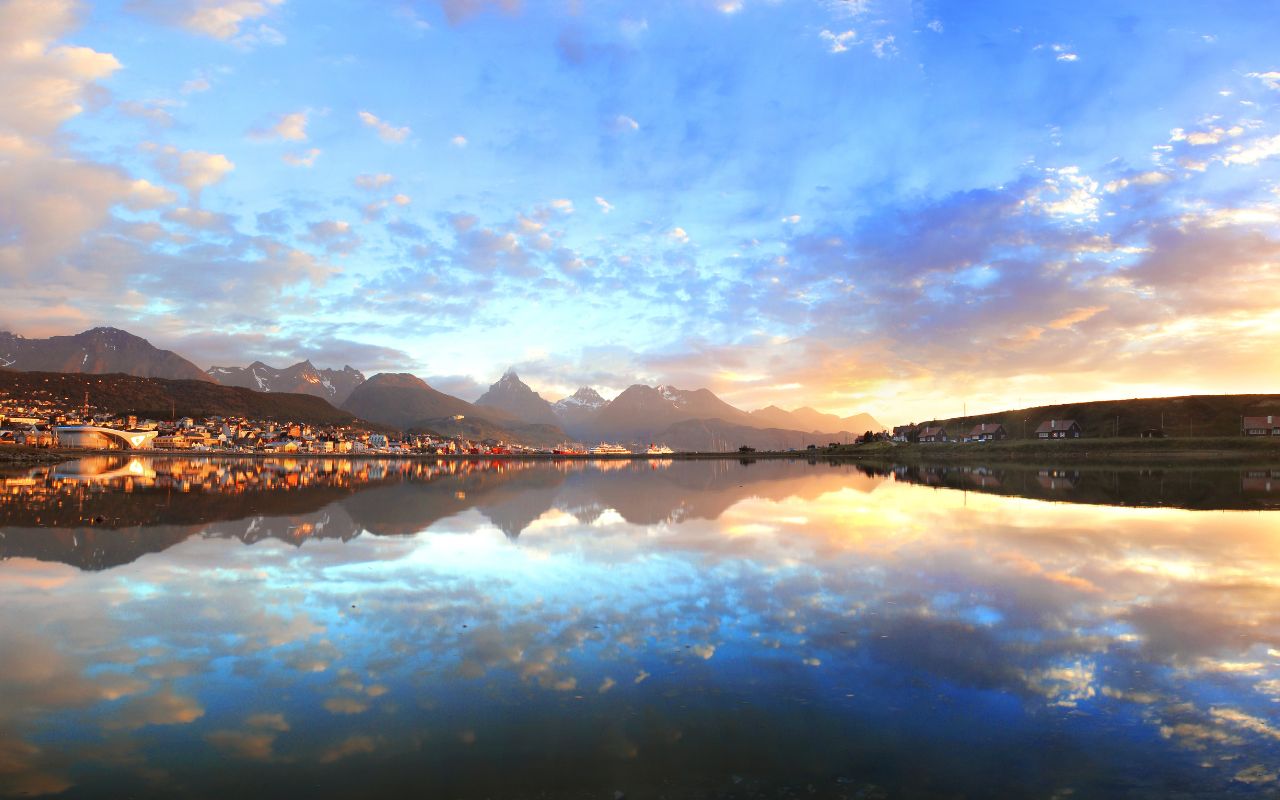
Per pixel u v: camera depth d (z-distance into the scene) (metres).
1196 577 15.60
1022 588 14.54
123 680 9.20
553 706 8.30
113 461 101.62
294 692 8.76
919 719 7.94
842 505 33.97
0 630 11.43
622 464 128.75
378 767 6.85
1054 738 7.49
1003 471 73.06
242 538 21.81
